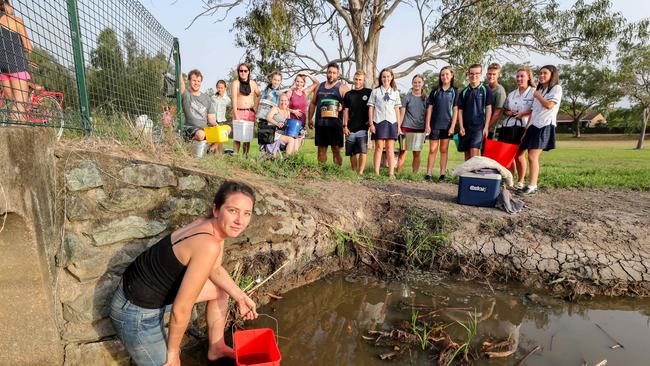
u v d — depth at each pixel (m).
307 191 5.05
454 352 2.95
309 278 4.19
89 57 3.59
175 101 6.27
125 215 2.87
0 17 2.84
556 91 5.40
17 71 2.96
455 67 15.62
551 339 3.21
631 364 2.88
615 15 15.97
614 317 3.58
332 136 6.79
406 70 18.59
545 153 16.92
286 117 6.82
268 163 5.85
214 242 2.22
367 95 6.59
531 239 4.45
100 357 2.63
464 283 4.18
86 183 2.65
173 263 2.25
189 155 4.46
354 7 16.42
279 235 3.96
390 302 3.80
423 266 4.50
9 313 2.34
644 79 27.97
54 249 2.48
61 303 2.53
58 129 3.06
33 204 2.25
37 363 2.46
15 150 2.12
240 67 6.54
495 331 3.32
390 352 3.00
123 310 2.35
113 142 3.54
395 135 6.66
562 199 5.78
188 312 2.22
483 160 5.13
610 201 5.70
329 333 3.28
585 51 16.83
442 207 5.10
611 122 43.72
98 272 2.68
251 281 3.62
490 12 14.62
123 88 4.34
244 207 2.22
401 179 6.71
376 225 4.84
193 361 2.85
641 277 4.01
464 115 6.21
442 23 15.88
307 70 19.02
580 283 4.01
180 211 3.20
